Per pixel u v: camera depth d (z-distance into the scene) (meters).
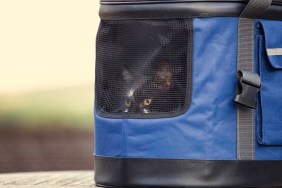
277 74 5.57
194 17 5.38
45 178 6.41
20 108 17.62
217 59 5.38
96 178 5.73
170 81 5.44
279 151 5.60
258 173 5.50
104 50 5.64
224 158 5.40
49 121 16.73
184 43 5.41
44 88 20.25
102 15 5.63
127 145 5.49
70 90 19.81
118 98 5.58
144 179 5.45
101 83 5.67
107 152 5.60
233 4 5.40
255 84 5.38
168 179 5.41
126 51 5.54
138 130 5.46
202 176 5.38
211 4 5.38
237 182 5.43
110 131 5.57
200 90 5.39
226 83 5.40
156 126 5.42
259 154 5.50
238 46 5.43
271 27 5.53
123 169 5.52
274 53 5.53
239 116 5.43
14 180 6.26
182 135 5.39
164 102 5.45
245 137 5.45
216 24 5.39
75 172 7.08
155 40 5.46
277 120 5.57
